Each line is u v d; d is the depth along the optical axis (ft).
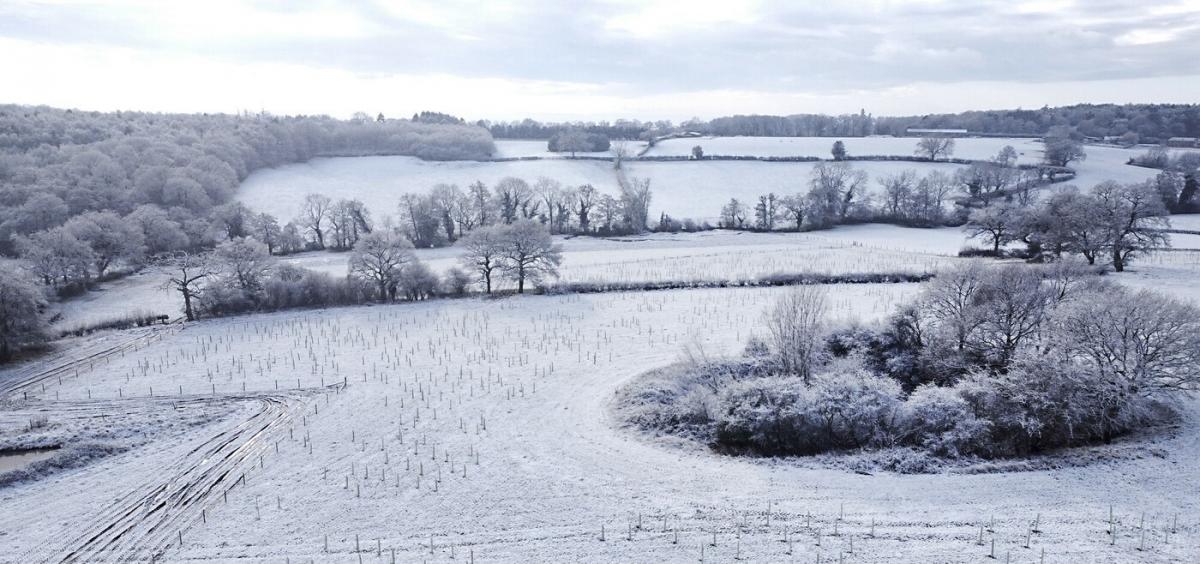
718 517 94.89
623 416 133.28
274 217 360.89
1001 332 146.72
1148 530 86.99
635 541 89.56
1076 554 82.23
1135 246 242.37
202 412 140.26
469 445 121.80
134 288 267.18
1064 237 252.01
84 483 111.34
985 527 89.56
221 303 225.15
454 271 248.93
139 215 317.22
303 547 90.84
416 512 99.09
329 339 191.83
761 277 251.39
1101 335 126.00
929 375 145.79
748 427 119.75
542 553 87.61
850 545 86.38
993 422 115.96
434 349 180.55
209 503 103.40
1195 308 134.82
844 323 165.89
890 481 104.53
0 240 317.01
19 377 166.30
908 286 238.68
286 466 115.14
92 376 165.48
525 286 255.50
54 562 89.40
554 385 152.25
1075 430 116.16
